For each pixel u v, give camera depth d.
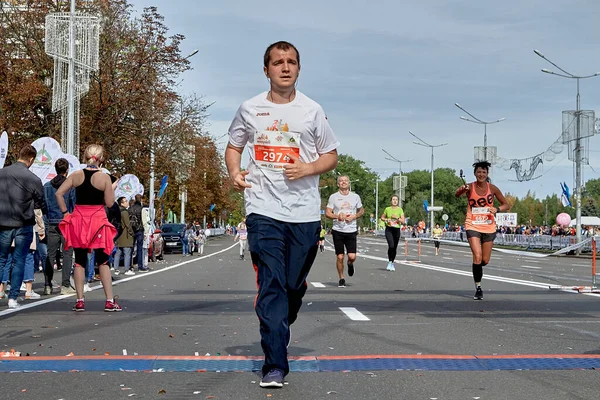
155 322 8.84
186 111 38.47
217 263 27.70
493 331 8.09
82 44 26.52
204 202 69.50
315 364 6.04
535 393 5.07
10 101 32.91
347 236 14.76
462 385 5.31
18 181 10.30
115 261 19.97
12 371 5.75
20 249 10.39
